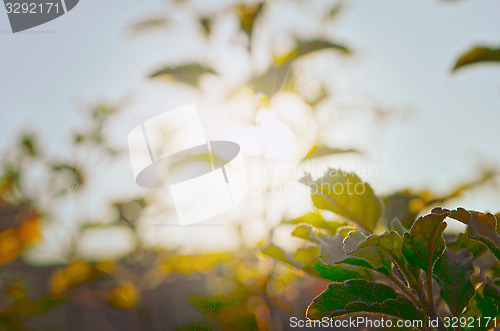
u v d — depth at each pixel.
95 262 1.62
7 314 1.58
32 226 1.54
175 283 1.59
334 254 0.40
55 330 1.76
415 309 0.38
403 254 0.38
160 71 1.06
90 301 1.69
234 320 1.06
